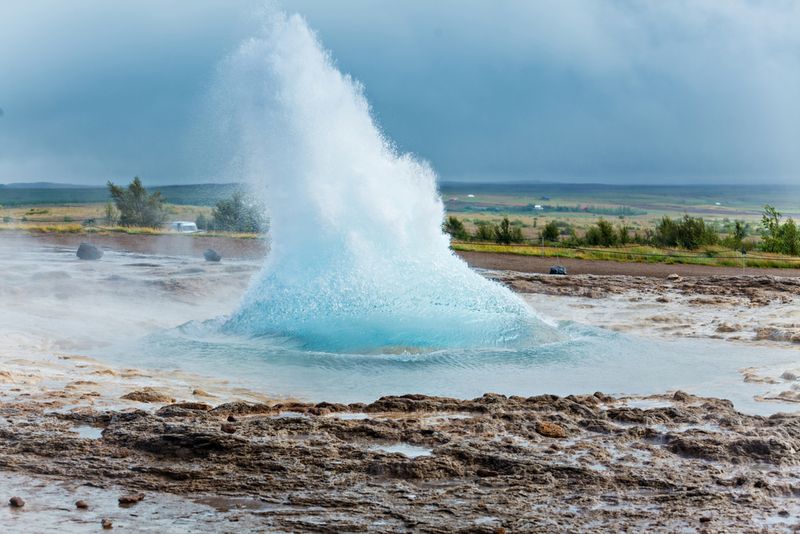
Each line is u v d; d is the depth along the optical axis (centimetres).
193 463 771
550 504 672
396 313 1517
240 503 677
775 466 768
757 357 1405
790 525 625
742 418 914
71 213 10306
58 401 993
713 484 716
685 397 1044
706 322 1817
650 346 1488
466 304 1566
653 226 13400
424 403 987
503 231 5262
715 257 3803
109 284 2164
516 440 834
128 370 1248
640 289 2469
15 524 630
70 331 1552
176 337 1514
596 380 1223
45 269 2548
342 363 1312
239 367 1288
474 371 1273
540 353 1391
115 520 641
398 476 737
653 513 652
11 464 764
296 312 1552
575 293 2345
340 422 880
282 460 771
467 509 662
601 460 777
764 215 4675
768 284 2564
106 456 788
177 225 5147
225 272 2562
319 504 674
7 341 1415
